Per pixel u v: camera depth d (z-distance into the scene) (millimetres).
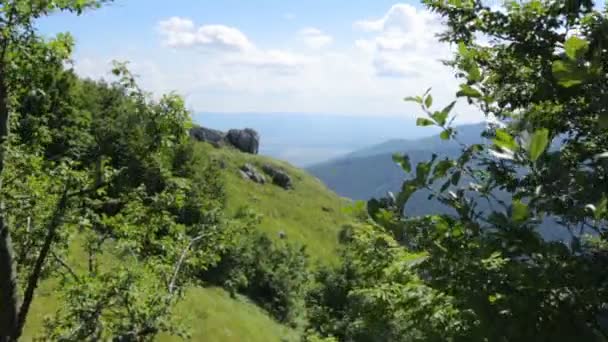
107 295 8953
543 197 1654
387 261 4000
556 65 1578
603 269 1646
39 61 7289
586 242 1838
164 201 10234
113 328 8938
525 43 2900
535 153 1573
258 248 52188
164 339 23844
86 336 8648
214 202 12008
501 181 1901
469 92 2113
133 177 9859
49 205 9477
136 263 10031
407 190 1776
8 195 9000
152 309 9211
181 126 9039
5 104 7082
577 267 1638
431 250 1803
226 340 32531
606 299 1627
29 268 10078
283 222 86938
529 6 2990
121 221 10359
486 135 2107
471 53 2221
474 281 1775
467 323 1986
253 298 48625
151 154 9328
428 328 2953
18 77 7301
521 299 1681
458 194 1801
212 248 11430
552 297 1695
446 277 1816
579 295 1634
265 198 93438
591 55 1710
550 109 2551
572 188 1616
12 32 6789
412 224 1776
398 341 3893
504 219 1663
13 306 7047
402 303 3471
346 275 20016
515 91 2760
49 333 9711
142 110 8758
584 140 2354
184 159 48062
